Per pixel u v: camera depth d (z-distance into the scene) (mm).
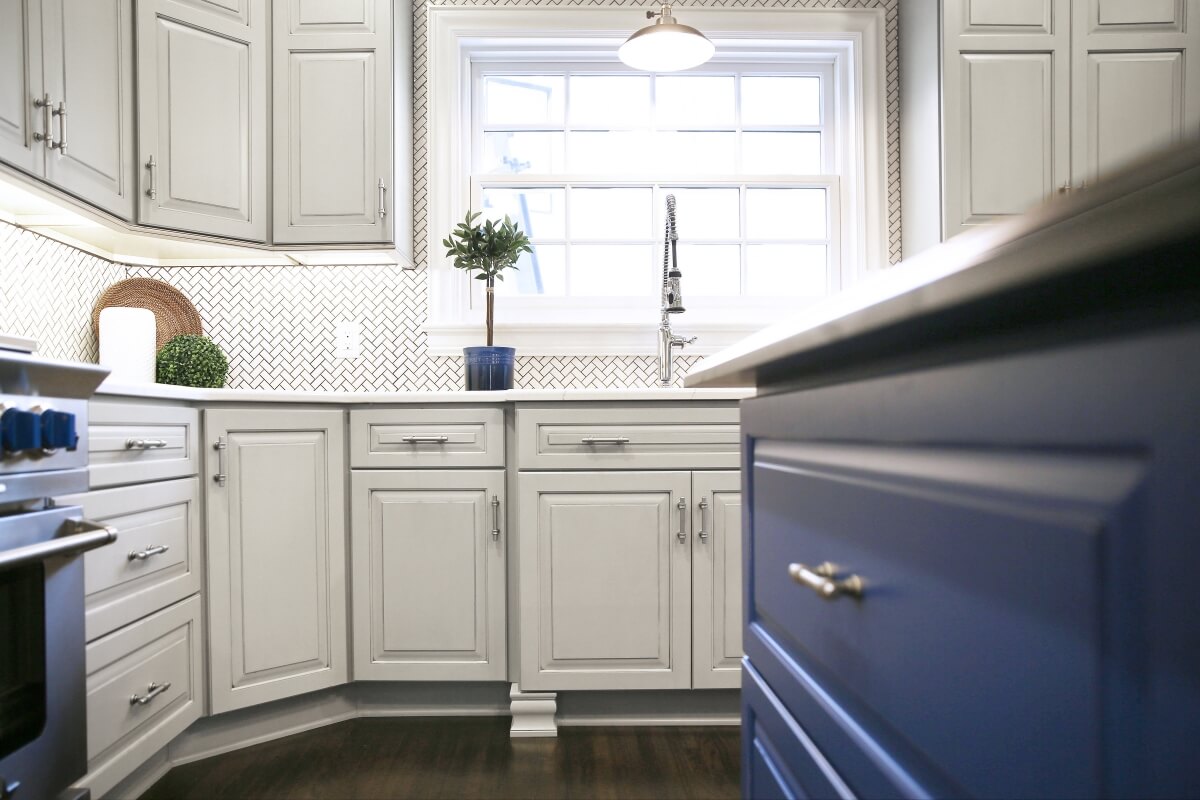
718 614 1838
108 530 1172
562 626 1836
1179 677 242
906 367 448
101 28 1806
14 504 1091
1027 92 2213
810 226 2680
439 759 1713
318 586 1870
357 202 2166
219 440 1732
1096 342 283
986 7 2213
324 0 2176
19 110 1548
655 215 2627
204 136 2039
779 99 2701
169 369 2133
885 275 422
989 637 347
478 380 2148
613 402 1856
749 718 757
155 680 1530
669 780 1606
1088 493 284
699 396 1834
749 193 2670
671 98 2682
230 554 1747
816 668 582
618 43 2564
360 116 2170
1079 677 285
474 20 2490
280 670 1811
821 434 570
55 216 1895
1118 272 256
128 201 1897
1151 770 252
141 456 1500
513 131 2654
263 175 2145
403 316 2461
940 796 395
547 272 2633
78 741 1188
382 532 1907
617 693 1910
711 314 2584
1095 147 2193
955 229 2201
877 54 2531
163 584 1562
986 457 355
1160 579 250
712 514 1845
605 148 2668
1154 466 254
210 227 2045
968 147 2209
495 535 1894
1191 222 204
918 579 417
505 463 1915
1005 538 336
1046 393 311
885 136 2539
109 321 2074
